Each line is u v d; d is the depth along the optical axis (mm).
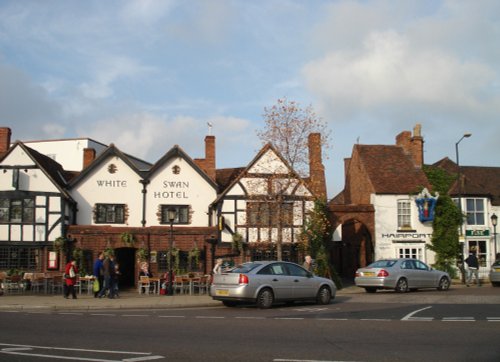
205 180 30188
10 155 27578
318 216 28266
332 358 8695
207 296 22172
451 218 32125
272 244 27797
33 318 14570
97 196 29281
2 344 10031
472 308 16266
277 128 27016
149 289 24797
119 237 27359
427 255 32125
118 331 11781
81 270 26500
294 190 27172
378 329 11961
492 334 11156
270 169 28766
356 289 27531
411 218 32375
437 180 34781
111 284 20906
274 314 15414
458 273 32031
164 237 27781
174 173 30000
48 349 9477
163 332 11609
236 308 17656
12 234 26969
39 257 26906
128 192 29594
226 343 10148
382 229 31797
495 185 36750
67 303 18688
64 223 27297
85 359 8523
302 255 28406
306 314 15289
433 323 12891
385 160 34781
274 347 9719
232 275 17344
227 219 28281
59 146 47156
